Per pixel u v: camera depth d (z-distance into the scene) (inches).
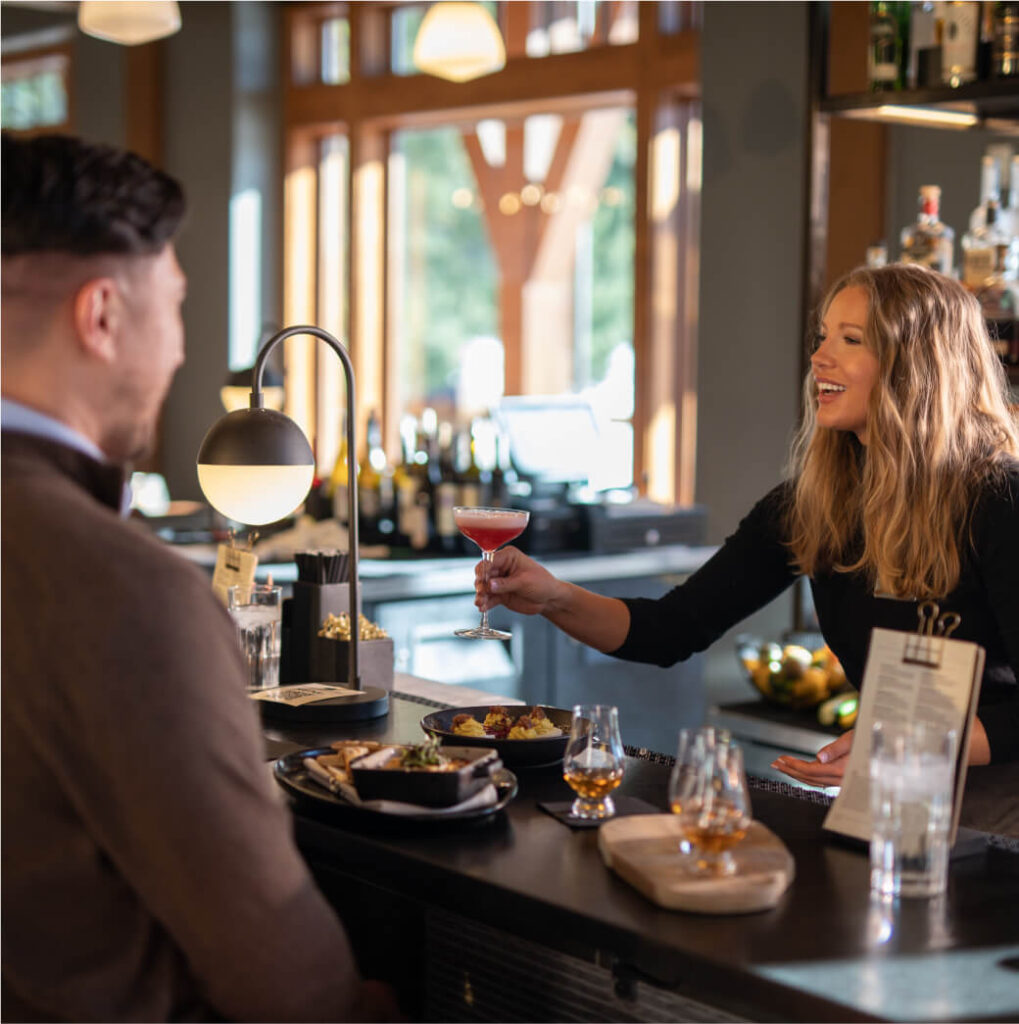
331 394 280.5
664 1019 52.8
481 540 89.2
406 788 60.9
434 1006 63.4
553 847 59.5
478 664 163.0
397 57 264.5
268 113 278.2
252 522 75.3
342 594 94.5
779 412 173.6
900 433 81.4
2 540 45.1
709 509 183.8
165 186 49.5
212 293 279.4
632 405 231.6
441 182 261.6
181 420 287.6
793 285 171.3
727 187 178.7
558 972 57.0
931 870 54.2
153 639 43.4
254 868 44.2
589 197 238.1
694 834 52.3
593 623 89.8
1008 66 103.3
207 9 277.0
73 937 46.2
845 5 164.4
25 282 47.3
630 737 175.6
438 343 263.6
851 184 166.4
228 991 45.4
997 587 78.8
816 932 50.2
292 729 82.0
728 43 177.3
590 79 232.5
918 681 58.7
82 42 301.9
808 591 156.4
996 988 45.6
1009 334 110.7
